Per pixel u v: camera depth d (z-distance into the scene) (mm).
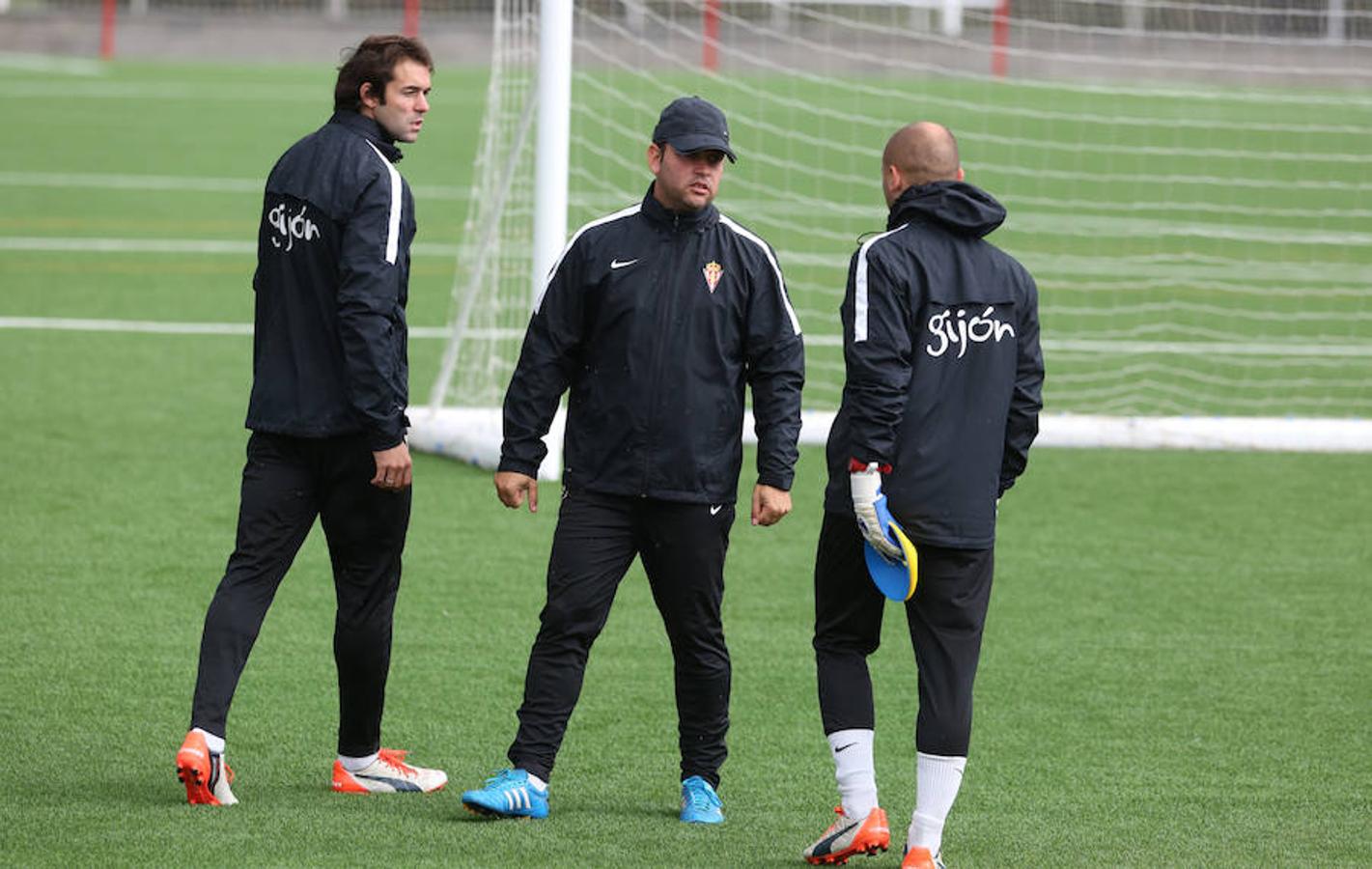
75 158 80062
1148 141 81750
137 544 27906
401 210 16984
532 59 35750
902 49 105812
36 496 30500
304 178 17016
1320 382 44219
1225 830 17438
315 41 129000
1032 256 60344
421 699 21375
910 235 15656
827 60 103500
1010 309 15805
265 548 17484
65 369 41250
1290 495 33062
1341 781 19125
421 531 29141
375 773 18062
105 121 92125
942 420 15594
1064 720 21141
